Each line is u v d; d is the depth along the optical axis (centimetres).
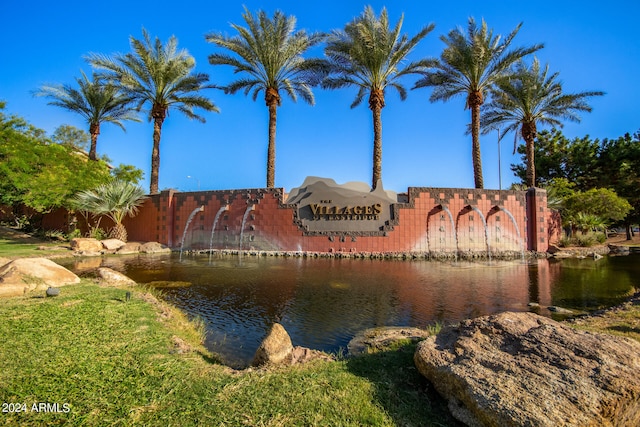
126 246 1811
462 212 1775
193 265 1384
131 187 1986
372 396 313
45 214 2441
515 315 379
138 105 2327
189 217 1969
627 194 2706
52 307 566
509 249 1791
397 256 1656
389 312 719
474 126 1928
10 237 1975
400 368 371
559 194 2409
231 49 1884
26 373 339
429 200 1764
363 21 1808
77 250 1630
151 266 1340
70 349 402
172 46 2173
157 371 358
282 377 350
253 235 1830
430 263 1501
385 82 1973
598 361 273
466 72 1894
